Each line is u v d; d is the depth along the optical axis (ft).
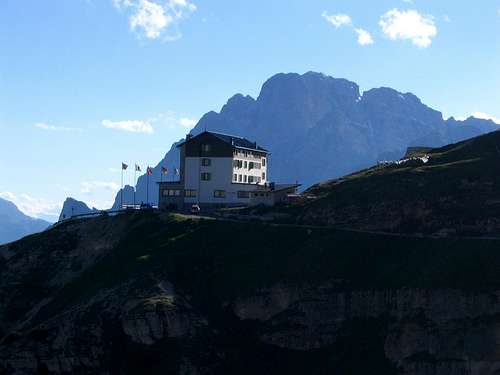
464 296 377.91
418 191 479.41
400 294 393.29
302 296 416.05
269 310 420.36
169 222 528.22
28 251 563.07
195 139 650.43
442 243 418.10
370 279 410.72
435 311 381.40
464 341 368.27
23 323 483.51
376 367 375.86
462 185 472.85
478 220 440.45
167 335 407.85
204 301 432.25
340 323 404.98
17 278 543.39
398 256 420.77
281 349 405.18
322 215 493.77
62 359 414.82
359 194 500.74
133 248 505.66
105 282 469.57
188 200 647.97
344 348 391.86
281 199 562.25
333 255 431.84
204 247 474.90
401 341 378.32
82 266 538.47
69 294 483.92
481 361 362.53
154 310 410.31
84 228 572.10
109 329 419.33
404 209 467.52
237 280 436.35
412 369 369.50
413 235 442.50
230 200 636.89
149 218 545.44
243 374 392.88
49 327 431.84
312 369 389.60
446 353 368.48
